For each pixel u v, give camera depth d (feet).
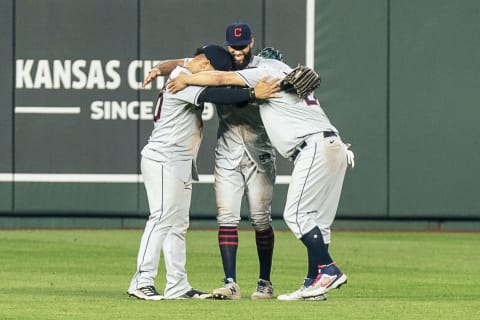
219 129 97.14
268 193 96.84
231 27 93.09
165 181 92.63
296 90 90.17
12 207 158.40
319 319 81.10
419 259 131.03
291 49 157.07
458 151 158.10
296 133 90.74
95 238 149.28
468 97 157.58
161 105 93.45
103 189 158.61
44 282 108.17
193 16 157.17
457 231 160.45
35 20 157.17
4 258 128.67
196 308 86.43
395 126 157.58
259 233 97.19
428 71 157.48
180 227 94.32
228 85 90.74
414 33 157.07
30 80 157.28
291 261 129.29
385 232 160.15
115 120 157.99
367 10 156.87
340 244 145.89
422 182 158.40
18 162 157.79
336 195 92.43
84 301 90.99
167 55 157.28
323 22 156.66
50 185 158.30
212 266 123.65
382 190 158.51
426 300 95.40
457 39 157.28
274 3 156.76
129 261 126.52
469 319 82.53
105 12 157.17
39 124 157.58
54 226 160.04
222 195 95.76
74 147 157.99
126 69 157.58
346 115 157.17
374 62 157.17
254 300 92.89
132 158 158.40
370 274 117.08
